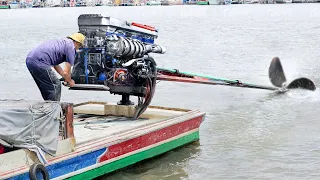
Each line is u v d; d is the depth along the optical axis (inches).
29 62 284.7
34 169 232.2
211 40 1218.6
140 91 346.9
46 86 289.9
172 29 1624.0
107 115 368.5
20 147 236.4
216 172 300.4
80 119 356.2
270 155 329.1
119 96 531.2
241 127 402.3
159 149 320.2
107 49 315.3
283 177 291.3
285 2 4790.8
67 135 257.9
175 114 361.1
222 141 361.7
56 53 286.0
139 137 298.7
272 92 551.5
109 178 283.9
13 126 234.5
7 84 615.5
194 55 904.9
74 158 256.2
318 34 1315.2
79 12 3804.1
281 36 1290.6
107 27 316.2
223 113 454.3
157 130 312.5
